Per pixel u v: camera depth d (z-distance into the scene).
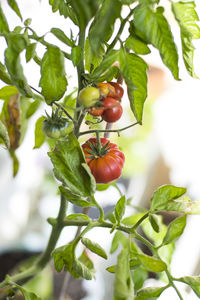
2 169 1.78
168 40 0.60
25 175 1.82
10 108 0.86
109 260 1.48
